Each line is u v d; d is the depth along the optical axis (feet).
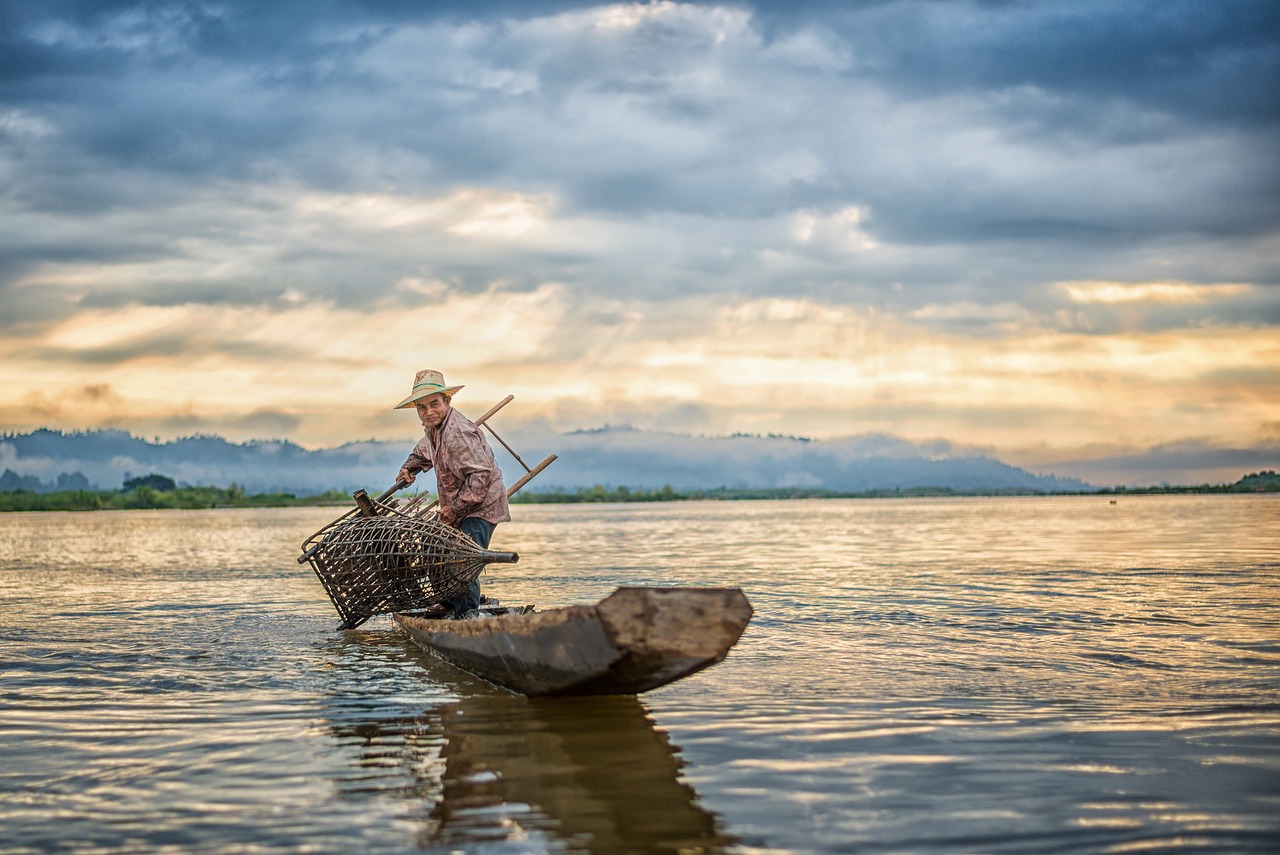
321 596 43.47
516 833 13.55
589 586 45.11
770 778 15.75
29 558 72.69
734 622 17.26
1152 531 90.79
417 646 28.94
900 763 16.42
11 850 12.99
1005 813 14.07
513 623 20.29
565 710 20.40
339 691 22.62
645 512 243.19
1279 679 22.16
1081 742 17.46
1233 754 16.63
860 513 200.64
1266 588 39.55
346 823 13.97
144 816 14.26
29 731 19.07
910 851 12.80
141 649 28.73
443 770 16.35
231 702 21.52
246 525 159.43
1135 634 28.45
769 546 78.48
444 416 30.19
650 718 19.60
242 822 14.01
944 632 29.45
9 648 28.91
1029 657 25.21
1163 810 14.11
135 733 18.89
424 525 29.76
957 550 68.13
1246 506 183.01
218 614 37.04
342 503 373.61
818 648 26.94
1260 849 12.72
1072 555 60.13
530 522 166.61
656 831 13.57
